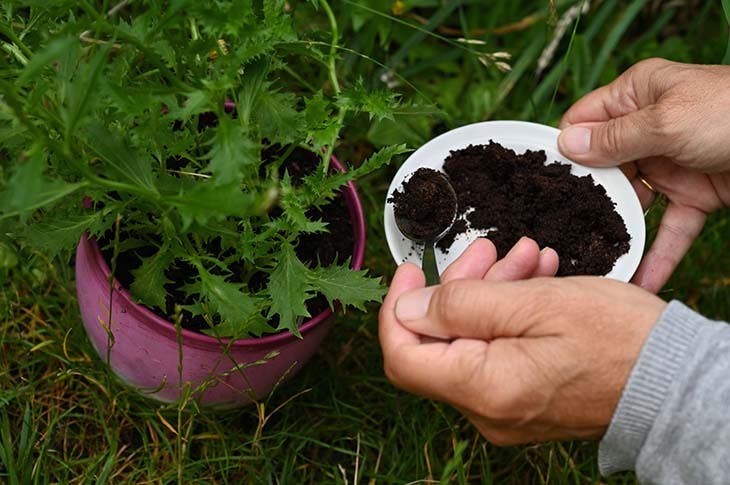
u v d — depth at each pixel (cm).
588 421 56
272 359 61
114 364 65
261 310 60
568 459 70
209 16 50
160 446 67
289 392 71
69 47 49
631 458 57
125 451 68
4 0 52
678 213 72
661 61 68
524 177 68
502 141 69
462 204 68
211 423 67
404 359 57
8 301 69
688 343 53
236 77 54
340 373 72
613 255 67
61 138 54
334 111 76
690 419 53
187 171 61
